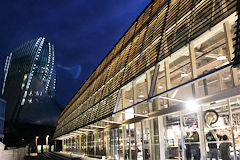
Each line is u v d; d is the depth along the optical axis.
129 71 17.27
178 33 11.59
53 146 117.31
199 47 11.72
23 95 154.62
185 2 12.06
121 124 19.94
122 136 19.83
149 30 15.61
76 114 41.06
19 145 110.94
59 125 72.56
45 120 156.75
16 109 150.62
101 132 26.72
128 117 18.92
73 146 45.84
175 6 13.02
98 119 22.17
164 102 14.55
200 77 7.37
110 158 22.86
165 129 13.05
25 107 152.50
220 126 9.09
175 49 11.35
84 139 35.94
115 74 20.89
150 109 14.77
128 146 18.36
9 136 142.00
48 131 149.12
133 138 17.44
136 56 16.33
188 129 11.00
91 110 27.91
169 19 12.99
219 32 10.16
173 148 12.21
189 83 7.84
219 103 9.19
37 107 157.75
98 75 29.59
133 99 16.97
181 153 11.48
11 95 156.75
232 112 8.46
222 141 9.05
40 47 181.00
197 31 9.80
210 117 9.58
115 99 18.70
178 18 11.86
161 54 12.59
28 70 164.88
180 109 11.36
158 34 13.58
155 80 12.02
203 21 10.13
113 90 20.08
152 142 14.21
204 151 9.81
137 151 16.53
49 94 181.00
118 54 22.12
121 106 19.45
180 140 11.58
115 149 21.56
